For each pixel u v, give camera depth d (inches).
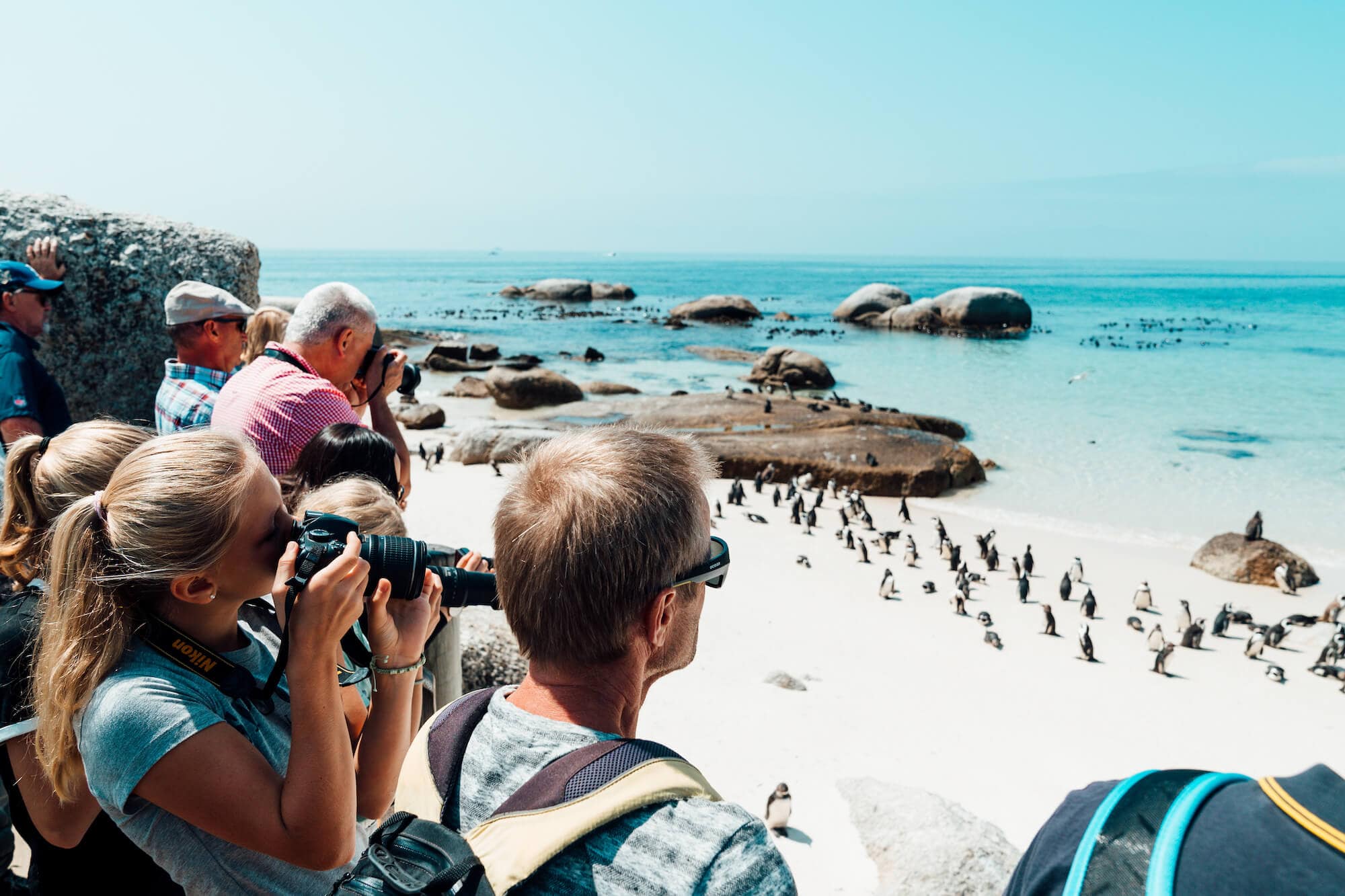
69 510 76.7
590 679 60.6
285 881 79.7
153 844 76.8
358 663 86.2
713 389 1546.5
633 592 58.6
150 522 73.5
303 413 146.2
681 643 66.2
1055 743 411.2
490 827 53.2
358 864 52.8
